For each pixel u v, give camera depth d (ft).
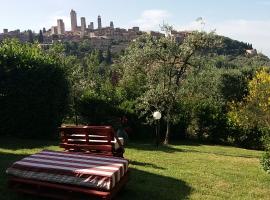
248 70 167.73
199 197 37.37
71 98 98.12
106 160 35.29
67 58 116.06
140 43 103.09
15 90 77.61
